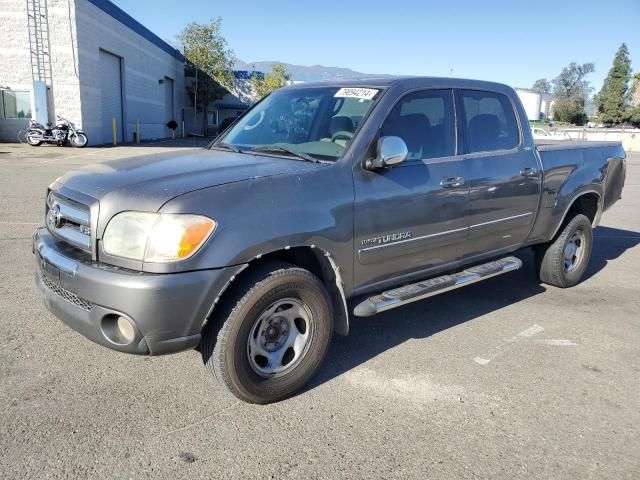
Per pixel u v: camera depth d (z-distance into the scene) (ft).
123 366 11.87
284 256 11.12
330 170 11.12
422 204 12.61
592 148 18.75
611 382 12.26
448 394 11.42
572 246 18.84
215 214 9.40
